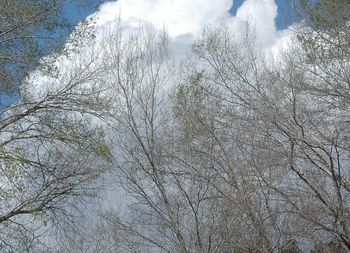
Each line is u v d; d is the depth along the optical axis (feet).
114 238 47.70
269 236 42.65
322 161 45.73
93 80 47.44
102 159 47.34
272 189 44.06
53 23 45.65
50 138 44.55
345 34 50.55
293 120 47.39
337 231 43.06
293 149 45.70
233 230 43.45
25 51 44.68
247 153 46.62
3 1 43.60
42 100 44.83
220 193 46.03
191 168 49.29
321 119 47.83
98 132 46.55
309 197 43.86
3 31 44.01
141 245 47.50
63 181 45.01
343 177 46.01
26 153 43.37
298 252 43.93
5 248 43.16
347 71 49.65
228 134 49.47
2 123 43.78
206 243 45.09
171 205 47.93
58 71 45.65
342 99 48.52
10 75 44.34
